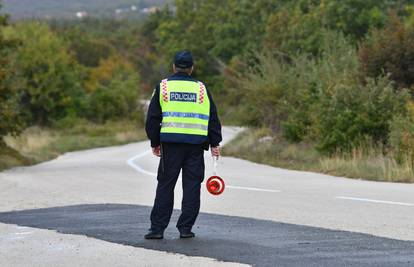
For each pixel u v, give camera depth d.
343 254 19.44
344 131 55.66
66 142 117.25
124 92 170.25
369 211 27.92
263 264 18.30
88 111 165.25
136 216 26.73
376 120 54.97
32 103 154.25
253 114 86.31
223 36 188.50
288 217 26.53
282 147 67.88
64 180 43.88
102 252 20.22
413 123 49.22
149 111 21.14
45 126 158.38
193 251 19.94
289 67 81.88
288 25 127.38
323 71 69.12
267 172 50.28
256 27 178.75
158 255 19.58
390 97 55.56
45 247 21.19
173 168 21.30
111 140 130.62
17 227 24.67
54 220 26.06
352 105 56.53
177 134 20.94
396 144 48.16
